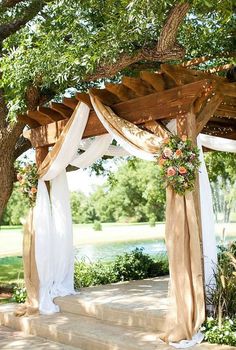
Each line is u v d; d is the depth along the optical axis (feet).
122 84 20.65
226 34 24.31
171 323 17.76
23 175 25.14
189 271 17.53
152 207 112.47
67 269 24.98
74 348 19.51
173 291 17.75
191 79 18.56
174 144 17.95
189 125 18.17
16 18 30.42
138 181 113.60
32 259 24.44
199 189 18.43
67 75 22.77
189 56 26.25
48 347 19.84
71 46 22.34
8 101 27.58
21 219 25.27
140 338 18.10
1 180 31.73
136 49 22.70
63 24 24.79
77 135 23.11
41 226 24.48
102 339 18.33
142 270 30.60
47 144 25.27
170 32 20.35
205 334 16.99
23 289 27.40
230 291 17.56
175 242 17.81
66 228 25.17
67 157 23.81
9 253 63.98
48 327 21.04
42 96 29.14
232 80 19.44
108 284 27.81
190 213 17.67
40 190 24.95
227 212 53.83
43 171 24.70
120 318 20.48
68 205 25.53
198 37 24.56
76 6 23.21
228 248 21.35
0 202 32.12
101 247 66.49
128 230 98.94
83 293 24.73
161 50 21.65
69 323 21.26
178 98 18.58
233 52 23.72
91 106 22.67
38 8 29.30
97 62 22.04
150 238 79.10
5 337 21.74
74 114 22.86
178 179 17.52
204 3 17.47
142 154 19.42
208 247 18.21
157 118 19.51
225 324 16.96
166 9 19.99
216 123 25.22
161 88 19.24
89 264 32.04
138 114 20.38
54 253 24.77
